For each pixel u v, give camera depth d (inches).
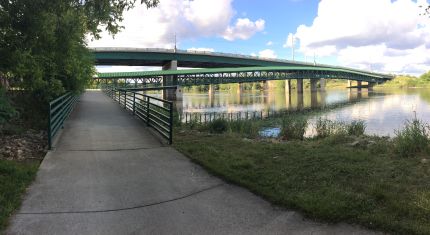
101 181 248.7
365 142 361.1
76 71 662.5
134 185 241.4
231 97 4311.0
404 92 4303.6
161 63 3890.3
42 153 331.0
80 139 399.5
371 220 174.4
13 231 172.2
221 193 225.5
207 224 181.8
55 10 402.3
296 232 170.4
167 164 295.6
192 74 3543.3
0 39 389.4
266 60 4773.6
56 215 191.5
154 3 430.9
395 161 274.5
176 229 176.7
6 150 331.9
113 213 195.5
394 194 201.8
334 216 180.9
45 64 494.3
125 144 374.9
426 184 218.4
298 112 1910.7
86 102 1054.4
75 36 498.0
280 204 203.0
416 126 458.6
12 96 573.6
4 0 365.1
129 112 732.0
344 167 258.1
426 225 165.8
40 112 606.2
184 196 221.5
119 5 450.6
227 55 4183.1
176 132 479.5
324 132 512.7
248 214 192.5
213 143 378.6
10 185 223.8
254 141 405.4
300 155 303.6
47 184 239.6
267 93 5743.1
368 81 6491.1
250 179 245.0
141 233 172.4
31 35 402.0
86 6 428.8
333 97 3636.8
